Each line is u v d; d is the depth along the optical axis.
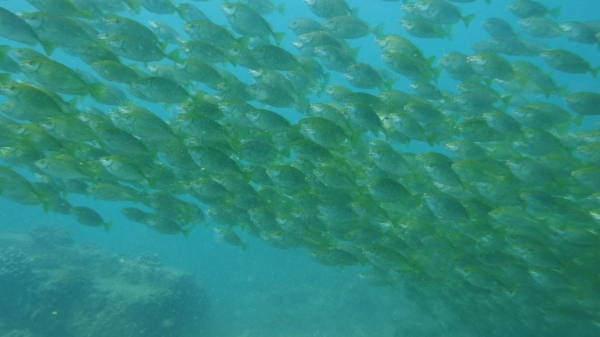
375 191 1.42
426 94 1.63
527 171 1.41
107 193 1.55
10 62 1.31
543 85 1.62
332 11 1.62
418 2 1.62
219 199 1.65
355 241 1.56
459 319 2.03
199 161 1.39
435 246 1.56
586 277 1.35
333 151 1.54
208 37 1.47
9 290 2.25
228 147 1.52
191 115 1.33
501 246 1.53
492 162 1.53
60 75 1.22
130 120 1.32
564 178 1.41
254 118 1.39
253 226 1.77
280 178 1.45
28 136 1.31
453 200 1.42
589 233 1.34
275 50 1.47
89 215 1.65
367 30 1.64
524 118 1.52
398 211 1.75
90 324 2.25
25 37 1.21
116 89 1.52
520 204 1.43
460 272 1.51
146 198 1.64
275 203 1.67
